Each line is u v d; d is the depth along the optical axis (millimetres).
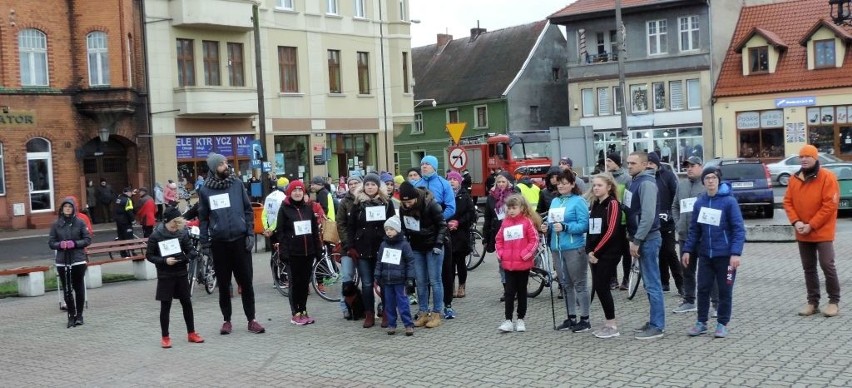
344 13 47219
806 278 11688
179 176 39438
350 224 12469
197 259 16938
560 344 10625
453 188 14625
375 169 49125
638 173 10789
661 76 54594
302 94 44656
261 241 27141
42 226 35500
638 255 10695
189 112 39094
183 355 11094
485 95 63625
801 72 50219
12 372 10602
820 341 10031
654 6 54188
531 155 43500
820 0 52812
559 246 11266
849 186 28344
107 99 36656
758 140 51625
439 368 9719
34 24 35625
